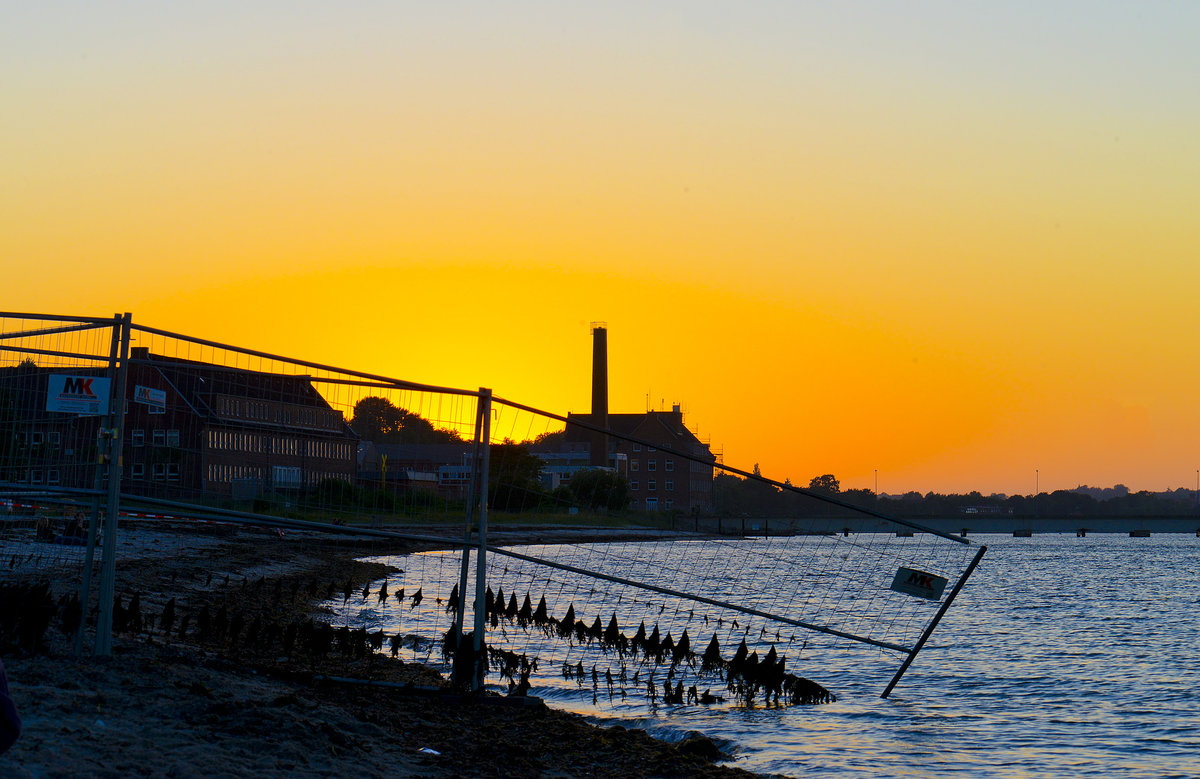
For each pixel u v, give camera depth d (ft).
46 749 26.94
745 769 43.96
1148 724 59.77
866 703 62.23
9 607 40.09
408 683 46.50
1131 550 484.74
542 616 67.00
